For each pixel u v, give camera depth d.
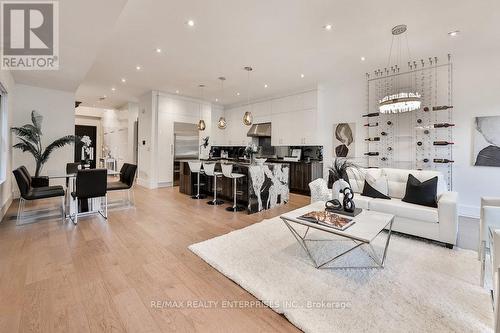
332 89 6.14
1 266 2.30
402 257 2.58
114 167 9.42
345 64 4.66
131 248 2.75
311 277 2.17
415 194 3.29
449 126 4.37
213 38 3.56
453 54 4.21
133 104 8.43
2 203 3.83
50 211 4.21
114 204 4.86
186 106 7.38
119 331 1.54
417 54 4.19
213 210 4.47
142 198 5.46
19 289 1.94
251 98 7.59
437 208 2.97
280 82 5.86
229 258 2.51
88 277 2.13
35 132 4.88
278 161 7.04
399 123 5.09
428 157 4.73
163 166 6.93
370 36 3.50
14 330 1.52
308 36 3.50
